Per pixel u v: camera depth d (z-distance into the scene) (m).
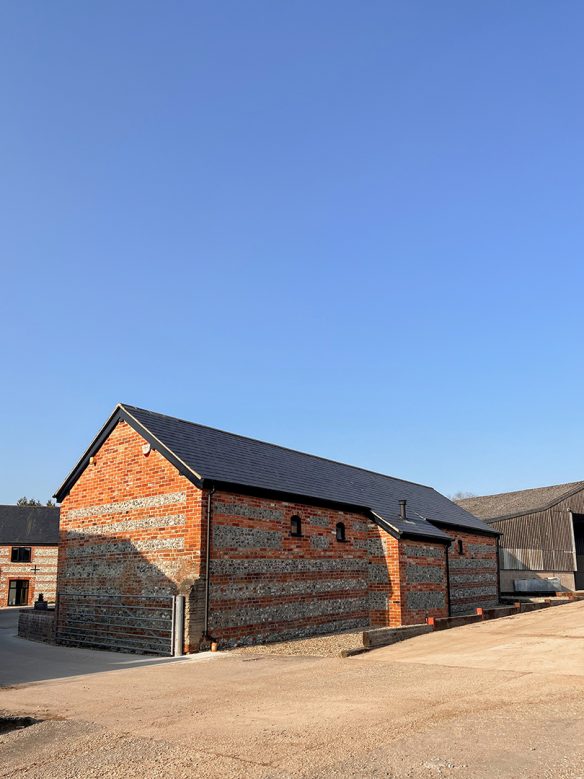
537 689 9.86
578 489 40.75
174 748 7.29
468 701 9.11
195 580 15.63
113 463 18.94
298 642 17.34
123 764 6.82
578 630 16.81
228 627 16.27
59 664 14.81
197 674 12.41
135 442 18.38
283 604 18.11
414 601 22.14
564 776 5.86
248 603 16.97
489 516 41.62
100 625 18.09
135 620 17.03
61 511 20.44
